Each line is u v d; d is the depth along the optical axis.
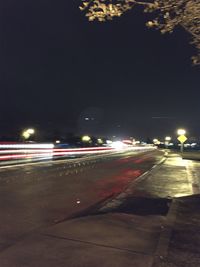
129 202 12.23
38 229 7.96
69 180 18.05
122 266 5.61
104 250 6.34
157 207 11.18
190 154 52.84
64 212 10.41
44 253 6.11
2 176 18.53
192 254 6.27
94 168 26.09
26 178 18.05
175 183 17.84
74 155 47.53
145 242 6.90
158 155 52.25
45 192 13.91
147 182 18.02
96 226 7.91
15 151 39.78
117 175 21.52
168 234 7.47
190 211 9.84
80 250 6.29
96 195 13.75
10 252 6.13
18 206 10.97
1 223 8.80
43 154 44.03
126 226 8.02
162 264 5.76
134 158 42.34
